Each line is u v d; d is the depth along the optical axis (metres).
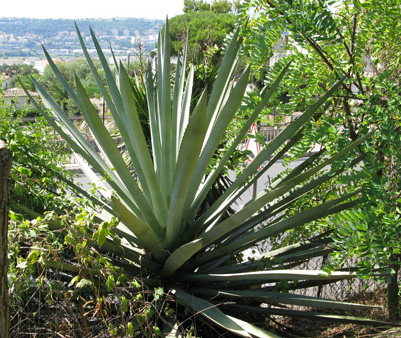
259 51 3.68
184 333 3.03
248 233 4.28
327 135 3.47
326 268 2.94
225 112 3.28
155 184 3.54
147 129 5.75
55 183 3.78
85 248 2.71
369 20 3.64
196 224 3.76
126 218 3.08
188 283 3.69
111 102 3.53
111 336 2.73
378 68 4.06
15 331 2.61
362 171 3.25
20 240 2.77
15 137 3.39
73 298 2.80
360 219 2.96
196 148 2.96
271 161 4.18
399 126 3.61
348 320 3.24
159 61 4.18
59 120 4.18
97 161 3.86
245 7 3.87
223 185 5.47
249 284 3.75
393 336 3.06
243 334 2.83
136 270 3.60
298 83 3.82
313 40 3.53
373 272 2.96
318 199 4.61
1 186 1.83
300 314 3.36
